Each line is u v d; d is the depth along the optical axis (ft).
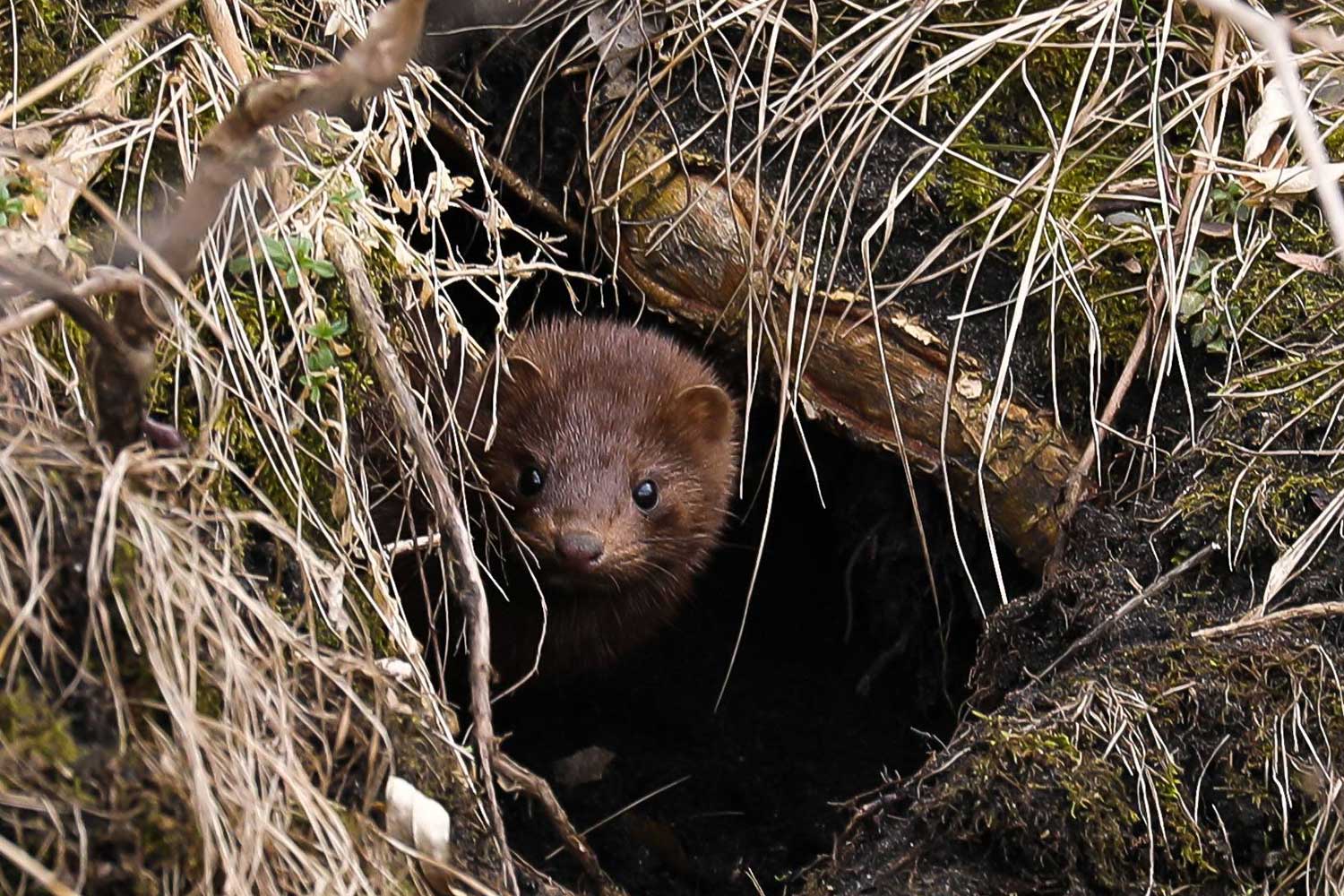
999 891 15.23
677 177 21.42
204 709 10.84
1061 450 20.03
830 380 20.81
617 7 21.93
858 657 24.66
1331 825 15.20
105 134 14.38
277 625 11.84
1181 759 15.52
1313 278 19.31
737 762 22.71
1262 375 18.57
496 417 20.31
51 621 10.30
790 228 20.83
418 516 17.84
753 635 25.30
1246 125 20.22
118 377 10.65
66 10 15.21
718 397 21.54
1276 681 15.85
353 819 11.85
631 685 23.97
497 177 22.40
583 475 20.01
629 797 21.77
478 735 13.97
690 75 21.83
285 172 15.51
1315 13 20.98
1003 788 15.30
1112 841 15.02
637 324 22.82
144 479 11.03
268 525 12.43
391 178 17.19
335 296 15.65
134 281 10.30
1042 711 16.08
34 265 12.22
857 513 23.85
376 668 12.92
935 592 20.63
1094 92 20.90
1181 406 19.35
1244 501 17.46
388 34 9.64
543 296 24.97
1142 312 19.84
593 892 14.85
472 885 12.44
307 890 10.87
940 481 20.49
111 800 10.03
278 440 14.32
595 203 21.80
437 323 19.33
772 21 21.53
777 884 20.63
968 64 21.21
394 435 16.02
